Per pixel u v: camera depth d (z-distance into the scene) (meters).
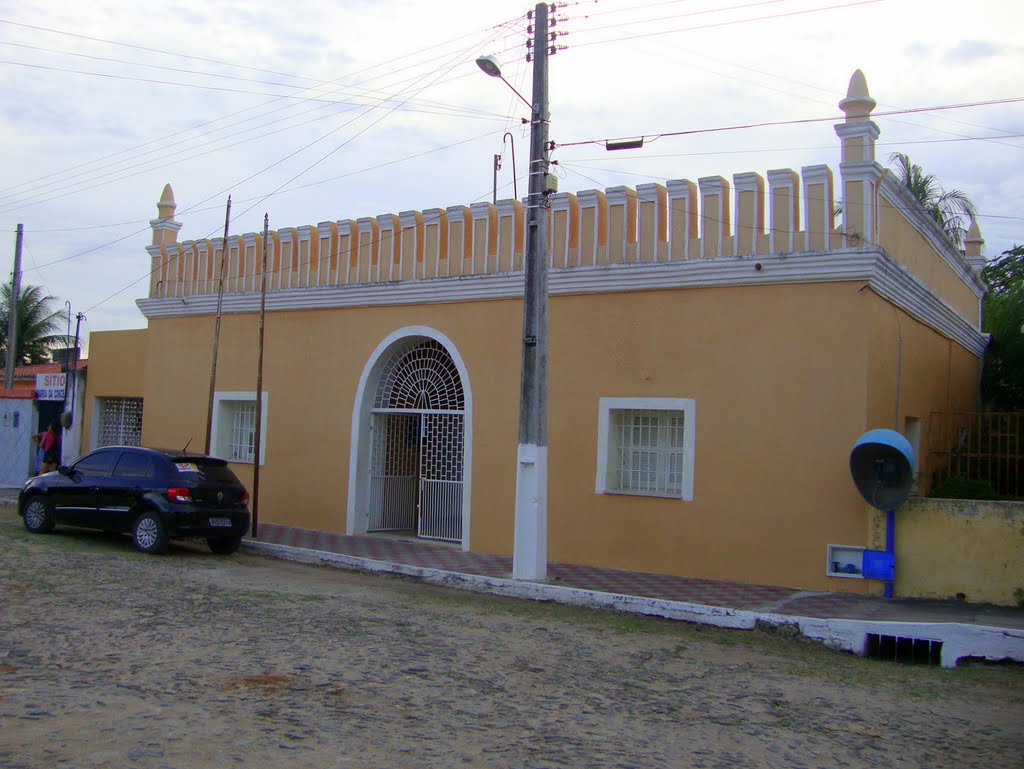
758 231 11.78
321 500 15.88
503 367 13.94
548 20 11.97
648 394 12.49
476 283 14.15
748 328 11.79
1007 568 10.22
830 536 11.07
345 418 15.71
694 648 8.88
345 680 6.73
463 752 5.32
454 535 14.68
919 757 5.95
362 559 12.83
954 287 15.75
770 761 5.64
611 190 13.02
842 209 11.21
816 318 11.33
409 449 16.22
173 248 18.64
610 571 12.36
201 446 17.78
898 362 12.13
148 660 6.95
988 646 8.59
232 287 17.47
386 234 15.41
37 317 34.75
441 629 8.99
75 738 5.09
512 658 7.94
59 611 8.54
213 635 7.95
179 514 12.59
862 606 10.16
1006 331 18.19
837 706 7.05
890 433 10.42
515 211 13.99
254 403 17.20
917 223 13.19
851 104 11.34
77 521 13.41
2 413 21.22
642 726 6.17
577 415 13.09
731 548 11.71
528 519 11.59
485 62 11.68
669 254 12.48
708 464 11.95
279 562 13.24
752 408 11.69
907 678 8.09
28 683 6.14
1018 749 6.21
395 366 15.59
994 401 18.62
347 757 5.08
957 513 10.48
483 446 14.07
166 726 5.39
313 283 16.31
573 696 6.82
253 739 5.26
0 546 12.33
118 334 20.31
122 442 20.39
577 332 13.16
